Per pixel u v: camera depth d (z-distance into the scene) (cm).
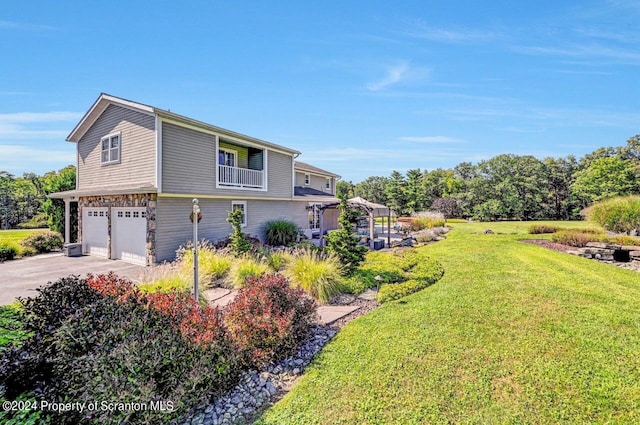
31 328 391
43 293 437
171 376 336
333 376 408
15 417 288
